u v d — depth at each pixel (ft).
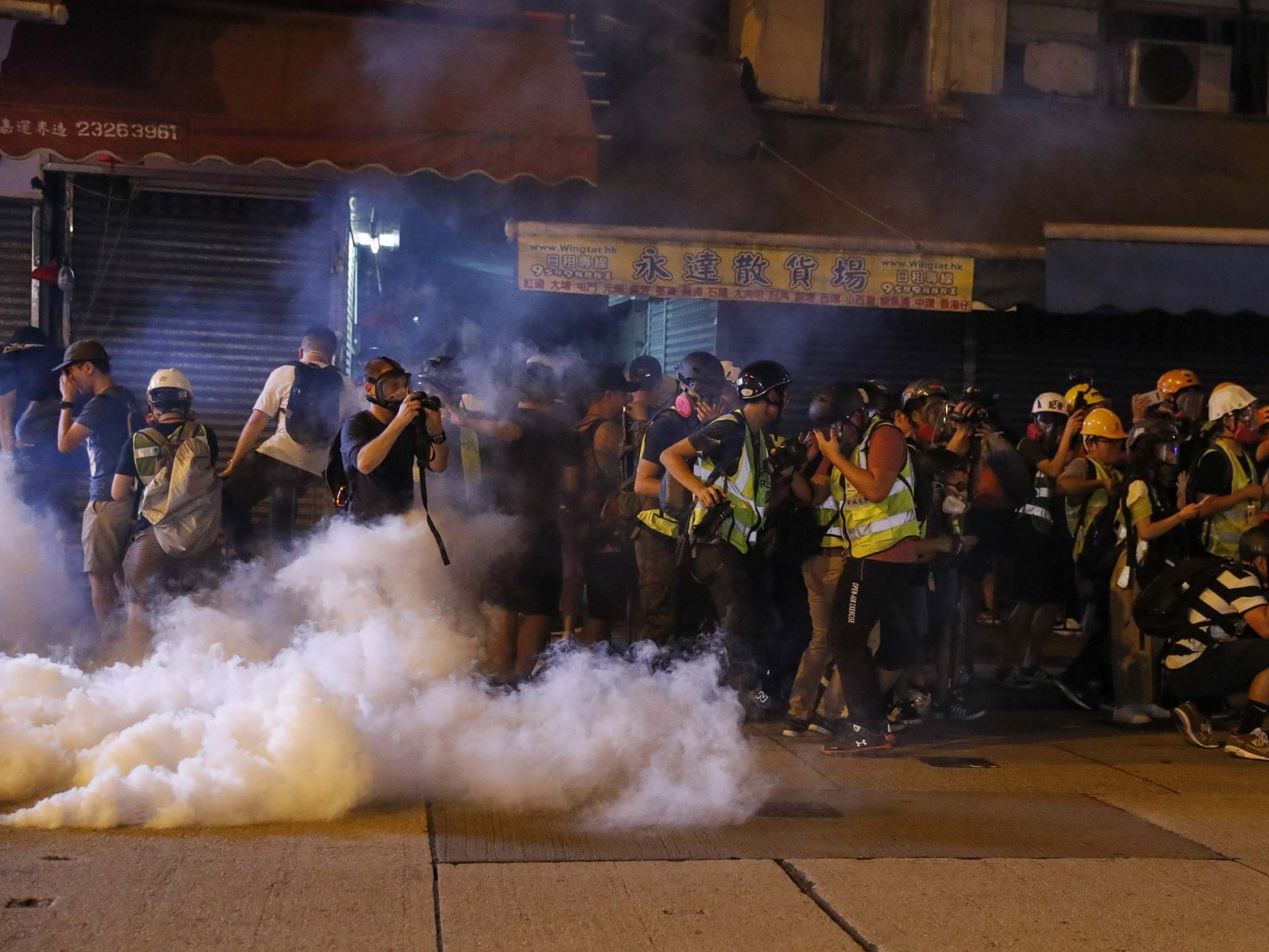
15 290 31.48
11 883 12.67
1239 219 34.47
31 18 26.96
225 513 26.32
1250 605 21.49
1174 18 42.45
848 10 39.63
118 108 26.76
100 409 24.44
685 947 11.79
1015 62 41.45
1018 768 20.10
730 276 31.04
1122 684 24.22
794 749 20.58
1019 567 26.55
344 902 12.51
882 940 12.16
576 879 13.52
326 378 26.71
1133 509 23.76
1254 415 23.95
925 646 24.22
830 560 21.13
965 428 23.50
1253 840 16.05
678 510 21.50
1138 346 38.04
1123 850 15.43
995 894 13.60
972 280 32.27
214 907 12.21
